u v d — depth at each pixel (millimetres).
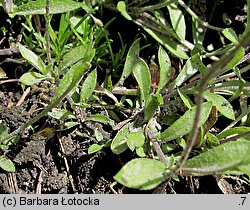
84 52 235
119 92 260
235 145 190
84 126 246
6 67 261
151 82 266
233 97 255
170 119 252
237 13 307
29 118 240
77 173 238
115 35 288
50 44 257
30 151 233
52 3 237
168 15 299
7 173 229
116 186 239
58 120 241
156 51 287
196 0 301
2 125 229
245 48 264
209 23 306
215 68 135
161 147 238
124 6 257
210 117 238
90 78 236
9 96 253
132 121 250
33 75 229
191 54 269
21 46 229
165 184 219
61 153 240
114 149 229
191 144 162
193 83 257
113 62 268
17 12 238
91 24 276
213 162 191
